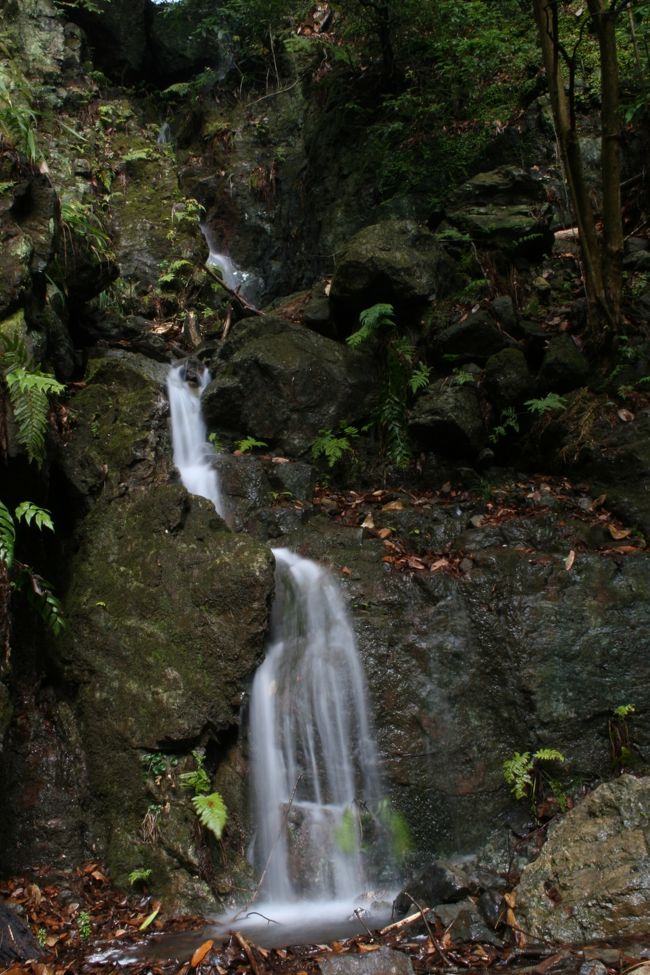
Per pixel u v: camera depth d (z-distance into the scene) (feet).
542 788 16.58
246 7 33.86
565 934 12.99
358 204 30.73
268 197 33.42
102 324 24.53
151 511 18.34
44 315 18.92
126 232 28.12
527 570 17.95
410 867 15.96
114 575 18.04
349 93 32.37
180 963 12.85
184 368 24.08
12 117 18.83
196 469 20.67
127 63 35.96
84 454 19.20
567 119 22.82
